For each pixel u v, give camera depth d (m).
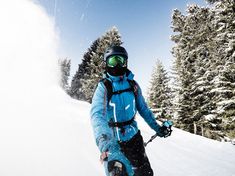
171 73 35.44
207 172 5.01
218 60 22.86
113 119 2.65
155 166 4.95
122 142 2.64
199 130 29.98
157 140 7.69
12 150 4.07
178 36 39.88
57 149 4.55
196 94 28.94
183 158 5.88
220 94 20.77
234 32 18.98
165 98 36.75
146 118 2.96
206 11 37.56
